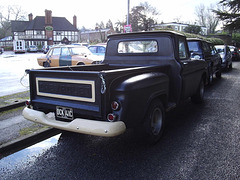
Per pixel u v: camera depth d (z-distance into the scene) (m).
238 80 11.51
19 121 5.20
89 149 4.01
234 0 24.41
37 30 66.50
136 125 3.52
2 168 3.42
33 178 3.14
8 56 34.12
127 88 3.21
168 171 3.24
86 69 4.97
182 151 3.83
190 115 5.77
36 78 3.91
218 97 7.75
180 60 4.86
